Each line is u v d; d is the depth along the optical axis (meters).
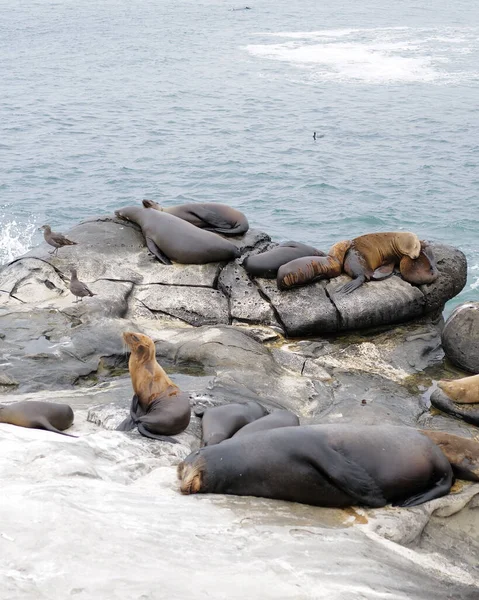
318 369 14.59
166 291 16.59
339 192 42.44
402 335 16.31
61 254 17.52
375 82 76.56
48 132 54.78
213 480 9.00
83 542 6.82
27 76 77.88
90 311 15.40
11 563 6.33
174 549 7.14
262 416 11.59
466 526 9.63
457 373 15.04
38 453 9.05
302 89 72.88
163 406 11.07
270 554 7.50
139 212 18.44
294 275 16.45
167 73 81.31
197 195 41.78
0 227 35.66
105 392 12.80
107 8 145.62
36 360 13.67
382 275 16.88
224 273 17.30
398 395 13.86
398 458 9.34
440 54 92.75
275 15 138.00
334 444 9.23
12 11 137.62
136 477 9.38
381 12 142.38
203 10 145.50
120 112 62.22
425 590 7.69
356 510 9.12
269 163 47.88
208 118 60.66
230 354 14.11
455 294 17.47
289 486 8.99
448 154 50.41
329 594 6.84
